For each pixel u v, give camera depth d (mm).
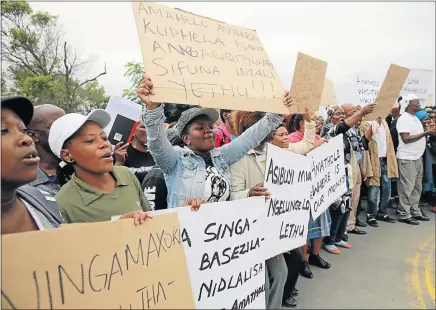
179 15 2051
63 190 1771
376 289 3266
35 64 23781
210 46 2102
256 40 2439
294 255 2893
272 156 2418
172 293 1487
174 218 1591
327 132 4715
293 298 2971
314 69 2635
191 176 2236
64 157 1770
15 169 1289
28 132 2082
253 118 3004
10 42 23031
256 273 2195
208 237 1883
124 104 3000
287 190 2572
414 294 3162
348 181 4336
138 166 3164
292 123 3973
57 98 22453
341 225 4457
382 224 5633
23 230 1387
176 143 2771
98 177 1812
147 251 1449
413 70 6746
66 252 1203
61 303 1164
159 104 1970
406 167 5664
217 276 1923
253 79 2227
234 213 2029
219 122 4355
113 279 1313
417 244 4598
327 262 3912
